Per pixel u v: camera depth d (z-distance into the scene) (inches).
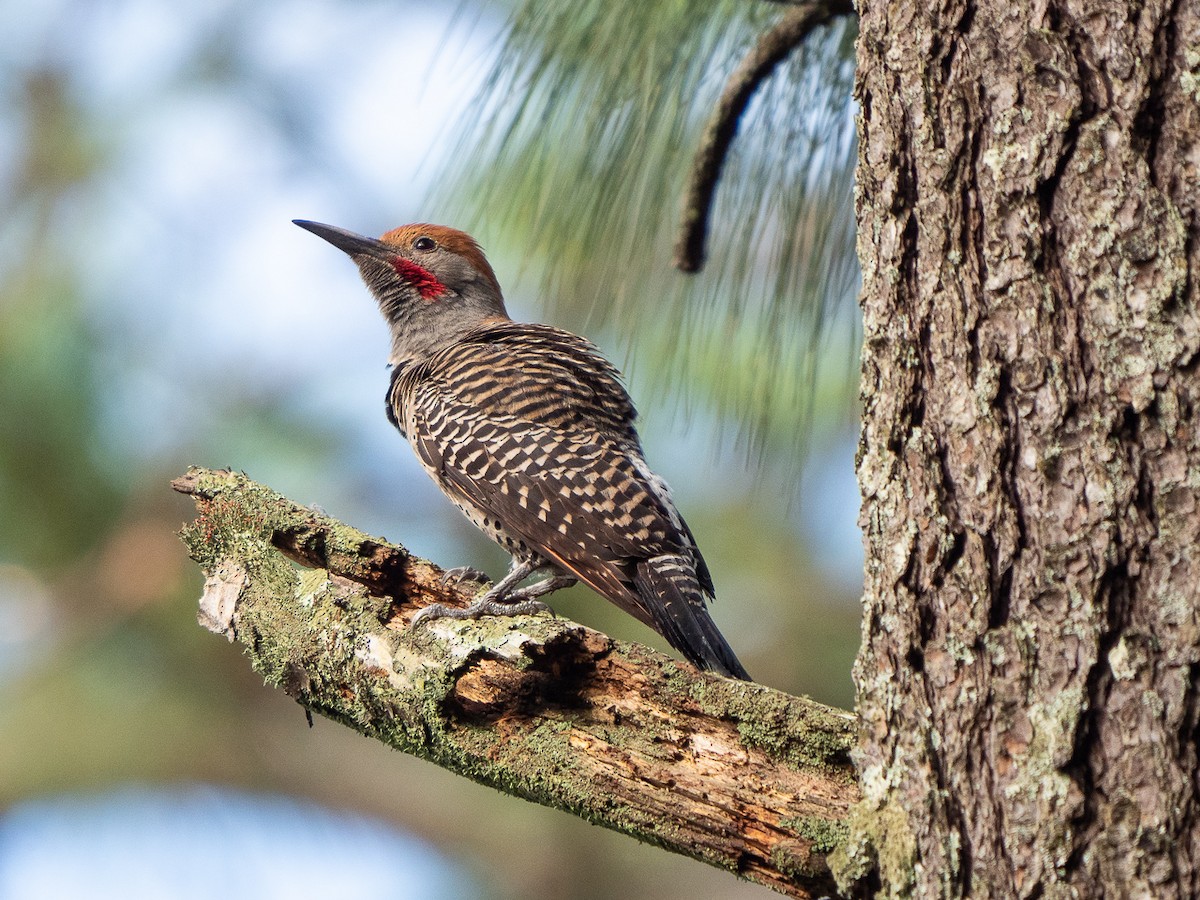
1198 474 211.9
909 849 226.4
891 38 243.6
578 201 361.1
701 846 259.8
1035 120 227.5
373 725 300.0
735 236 370.6
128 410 491.2
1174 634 209.9
